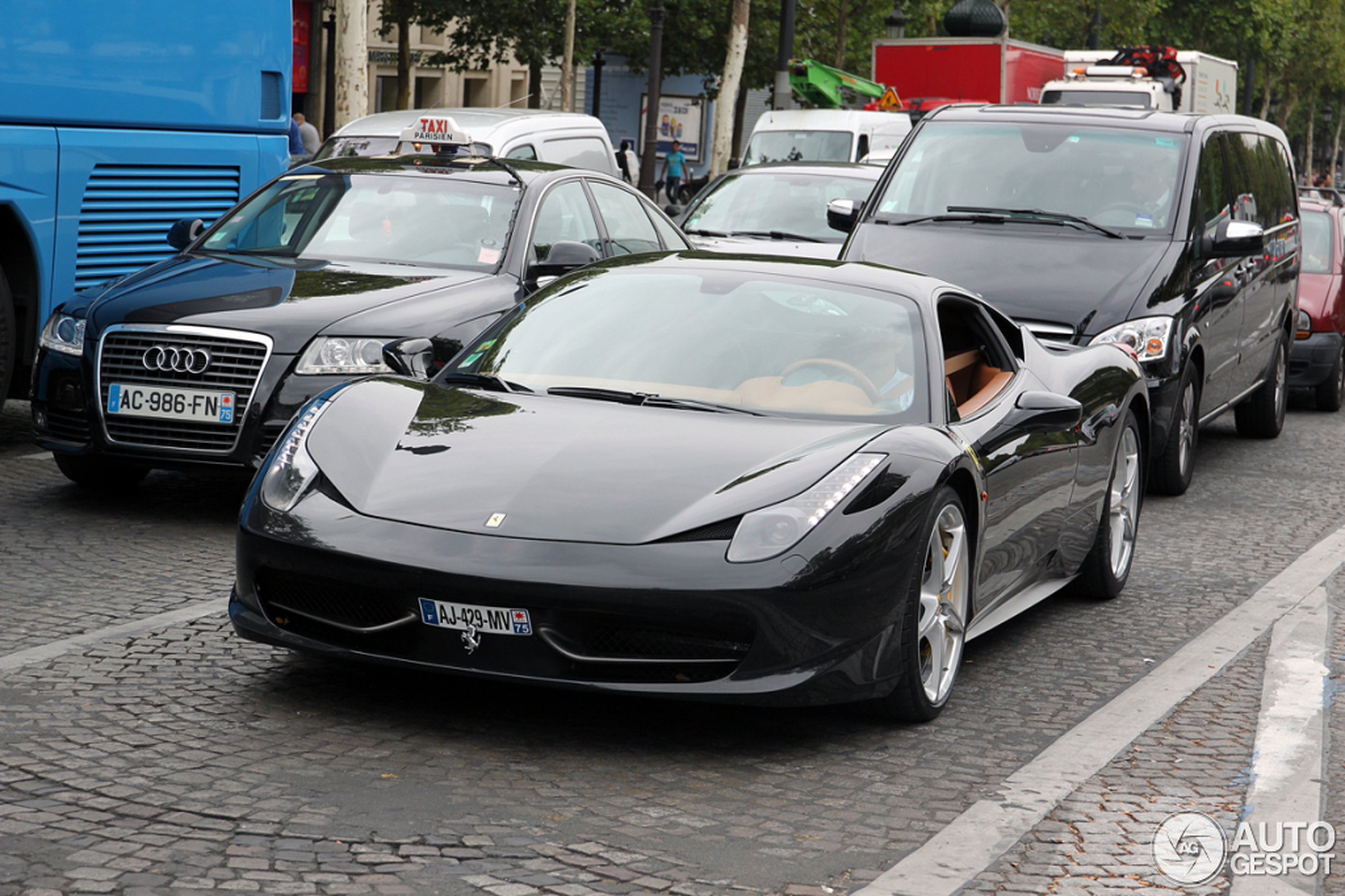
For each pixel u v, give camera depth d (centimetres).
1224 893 464
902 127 2928
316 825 470
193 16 1186
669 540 537
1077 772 567
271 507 571
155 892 414
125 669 624
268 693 600
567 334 684
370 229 1045
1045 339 1123
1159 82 3062
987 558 668
